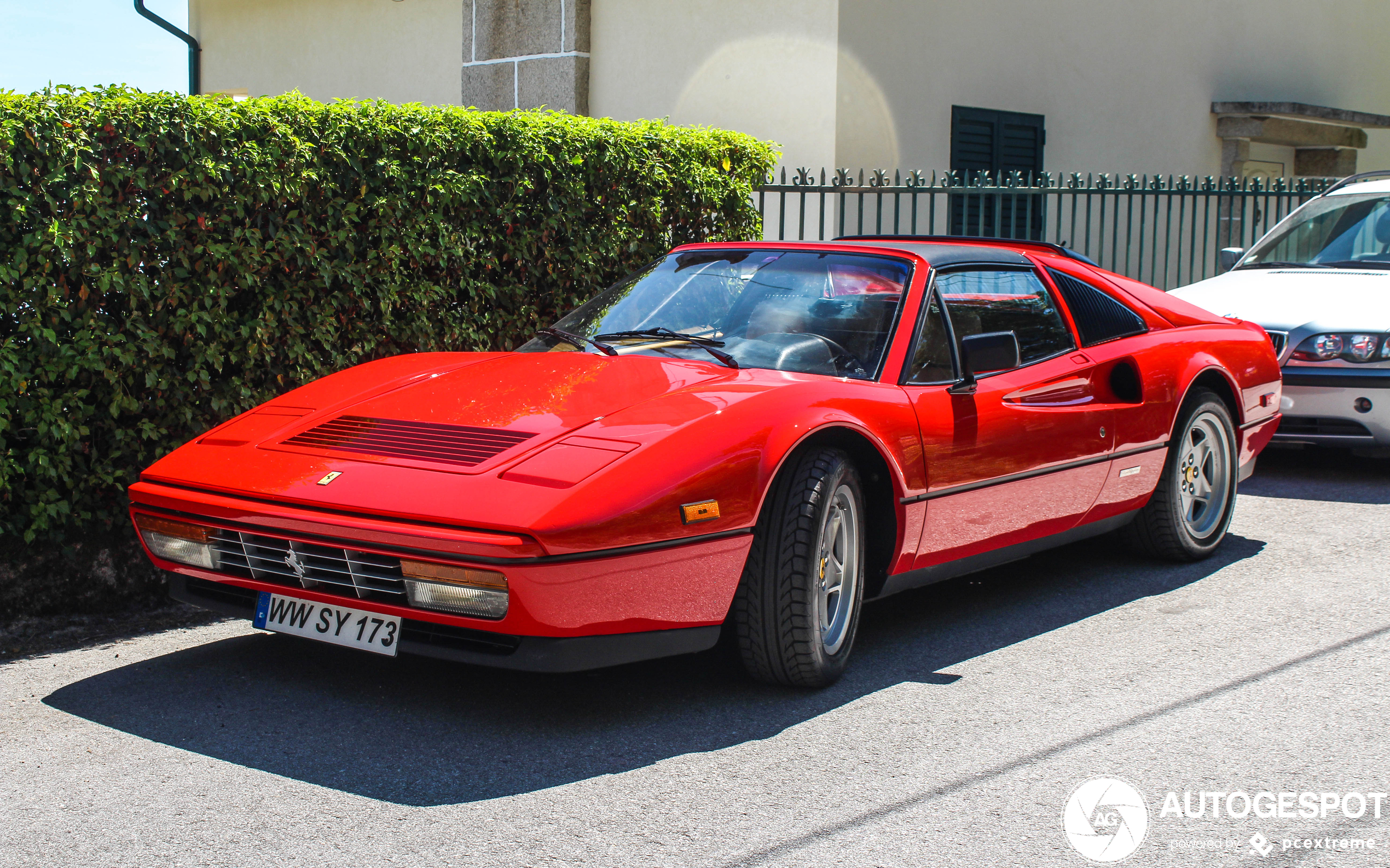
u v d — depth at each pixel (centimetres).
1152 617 460
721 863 267
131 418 478
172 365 488
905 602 482
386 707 357
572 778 310
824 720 352
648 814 290
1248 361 563
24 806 290
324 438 361
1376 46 1594
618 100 1131
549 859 267
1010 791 306
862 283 429
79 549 454
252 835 276
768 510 354
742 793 303
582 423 347
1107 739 340
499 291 599
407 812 289
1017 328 457
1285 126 1402
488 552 302
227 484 345
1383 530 605
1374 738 342
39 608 441
